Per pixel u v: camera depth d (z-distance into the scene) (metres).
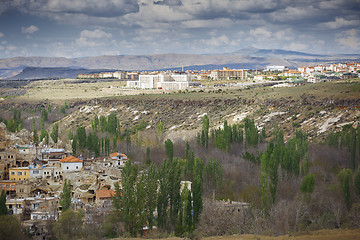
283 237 134.38
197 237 138.00
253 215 157.00
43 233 138.88
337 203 158.25
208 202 162.50
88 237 135.62
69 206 155.50
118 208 149.12
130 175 147.88
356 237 130.12
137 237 141.12
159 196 148.25
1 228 126.62
